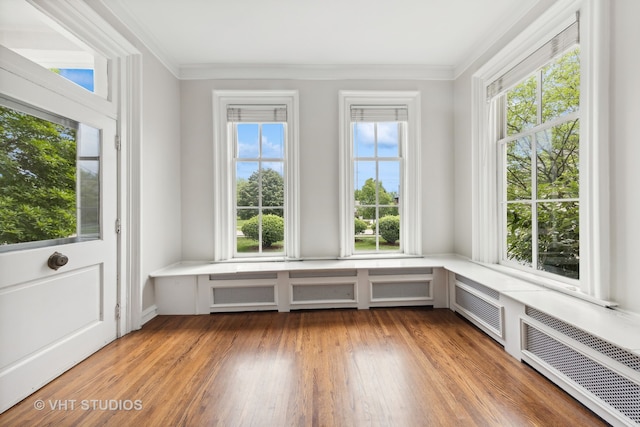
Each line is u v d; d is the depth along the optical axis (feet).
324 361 6.95
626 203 5.61
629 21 5.45
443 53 10.85
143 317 9.17
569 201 7.27
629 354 4.56
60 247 6.38
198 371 6.55
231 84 11.55
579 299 6.50
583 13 6.27
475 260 10.61
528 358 6.66
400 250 12.32
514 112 9.30
